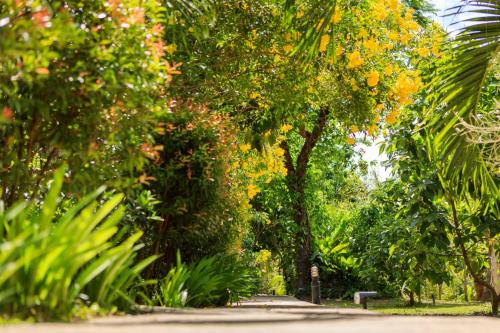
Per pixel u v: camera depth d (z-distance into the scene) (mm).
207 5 6133
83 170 4543
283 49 7770
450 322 3629
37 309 2854
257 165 9172
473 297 17281
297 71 7773
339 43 7953
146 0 4406
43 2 3457
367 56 8086
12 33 3188
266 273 15875
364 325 2980
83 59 3947
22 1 3447
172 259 6297
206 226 6008
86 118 4195
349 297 16656
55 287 2893
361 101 8141
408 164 9328
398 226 10695
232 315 3744
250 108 8508
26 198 4863
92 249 3033
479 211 8938
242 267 6781
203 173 5699
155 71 4184
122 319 3020
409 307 12227
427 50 8344
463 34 7301
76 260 2918
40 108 3889
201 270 6102
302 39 7242
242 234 7902
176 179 5785
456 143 7719
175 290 5020
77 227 2953
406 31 8188
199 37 6910
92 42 3848
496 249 9555
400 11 8070
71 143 4281
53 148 4754
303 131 15055
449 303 14266
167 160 5785
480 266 10422
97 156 4512
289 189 15258
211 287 5559
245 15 7797
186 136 5812
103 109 4281
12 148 4543
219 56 7691
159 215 5801
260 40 7824
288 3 7195
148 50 4172
